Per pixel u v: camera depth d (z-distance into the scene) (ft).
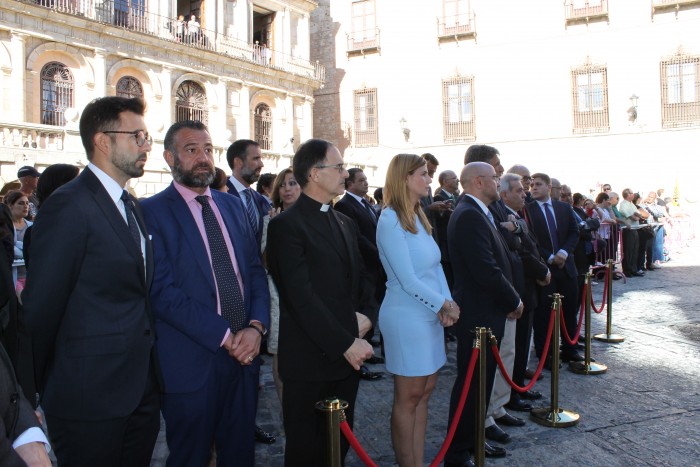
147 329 8.81
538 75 87.45
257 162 17.62
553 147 86.53
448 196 24.63
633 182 81.97
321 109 102.73
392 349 11.52
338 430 7.93
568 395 17.37
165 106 71.97
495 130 89.86
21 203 17.57
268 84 86.33
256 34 93.66
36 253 7.98
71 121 53.62
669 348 22.31
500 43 89.56
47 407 8.20
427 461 13.25
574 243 20.39
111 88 67.21
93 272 8.27
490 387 12.89
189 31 76.02
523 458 13.14
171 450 9.68
